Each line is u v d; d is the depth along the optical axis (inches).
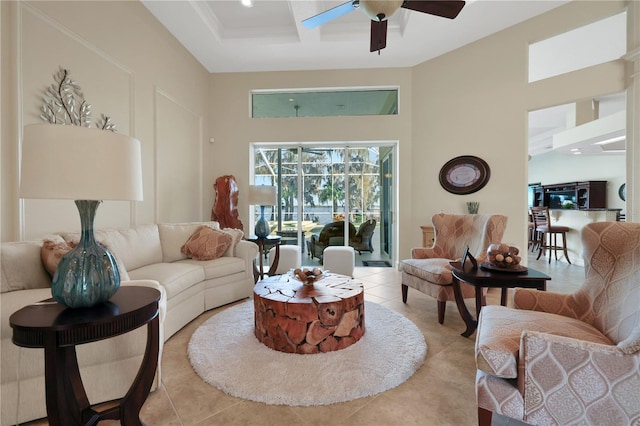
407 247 189.6
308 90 197.6
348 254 165.9
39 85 84.5
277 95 200.8
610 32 146.6
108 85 110.3
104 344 61.4
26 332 41.3
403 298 126.6
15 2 77.9
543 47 160.2
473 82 167.3
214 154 197.9
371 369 72.6
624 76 129.3
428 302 127.6
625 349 40.9
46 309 47.3
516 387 46.3
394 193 198.7
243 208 198.4
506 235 161.2
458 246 126.5
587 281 64.4
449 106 175.2
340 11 97.1
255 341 87.7
